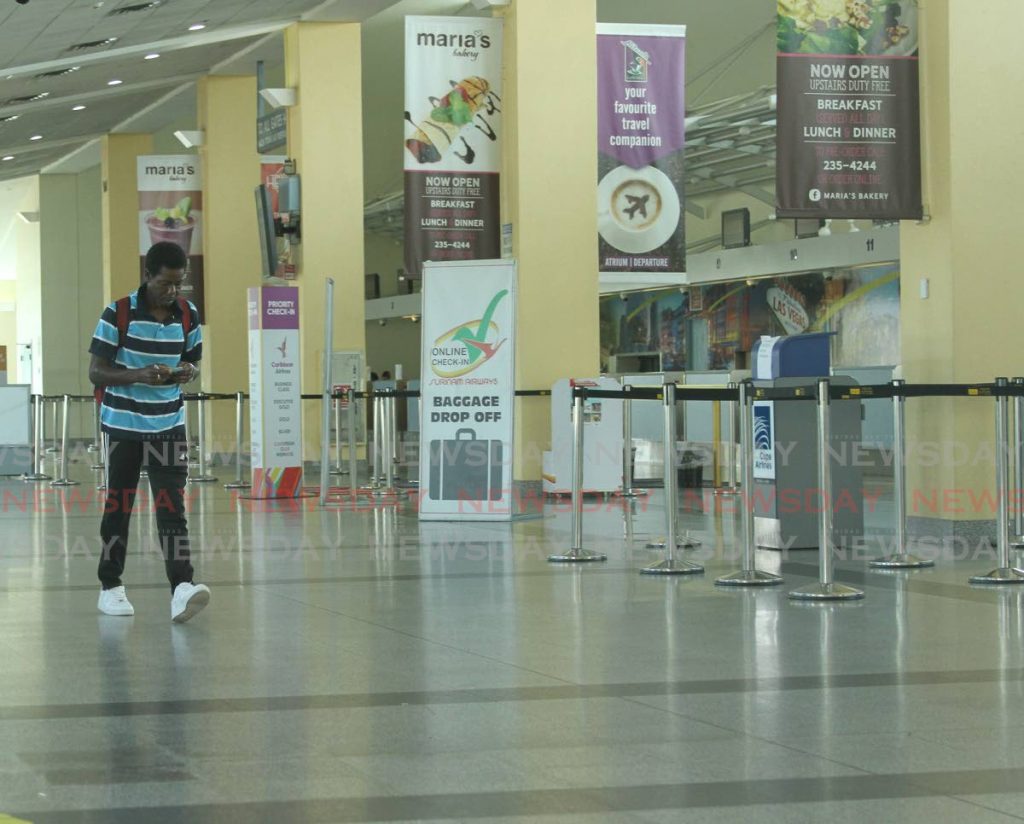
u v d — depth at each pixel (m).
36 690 6.46
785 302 39.28
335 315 27.66
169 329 8.60
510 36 20.42
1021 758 5.06
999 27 13.23
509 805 4.52
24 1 20.23
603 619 8.59
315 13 27.25
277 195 27.95
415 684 6.55
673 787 4.71
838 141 13.23
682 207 20.56
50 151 45.06
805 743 5.31
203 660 7.23
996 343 13.24
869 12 13.23
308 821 4.38
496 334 15.60
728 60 33.41
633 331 47.72
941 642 7.65
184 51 30.52
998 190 13.24
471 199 20.23
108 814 4.48
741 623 8.40
